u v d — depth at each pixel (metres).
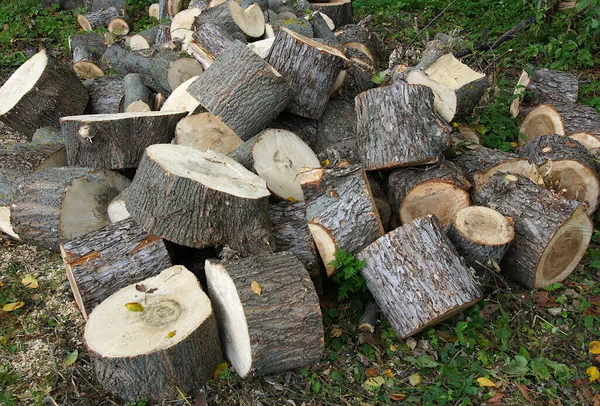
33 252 4.27
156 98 5.62
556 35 7.05
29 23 8.35
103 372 2.89
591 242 4.38
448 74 5.09
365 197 3.62
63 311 3.72
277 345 3.00
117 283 3.36
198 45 5.60
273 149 4.08
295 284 3.10
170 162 3.41
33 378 3.21
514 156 4.45
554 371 3.26
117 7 8.92
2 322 3.62
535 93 5.93
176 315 2.95
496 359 3.33
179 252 3.73
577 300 3.79
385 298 3.40
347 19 8.09
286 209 3.79
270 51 4.55
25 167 4.36
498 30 7.78
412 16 8.80
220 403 3.03
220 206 3.30
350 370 3.27
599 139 4.86
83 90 5.30
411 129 3.99
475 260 3.57
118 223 3.53
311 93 4.49
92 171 4.08
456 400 3.07
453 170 4.04
